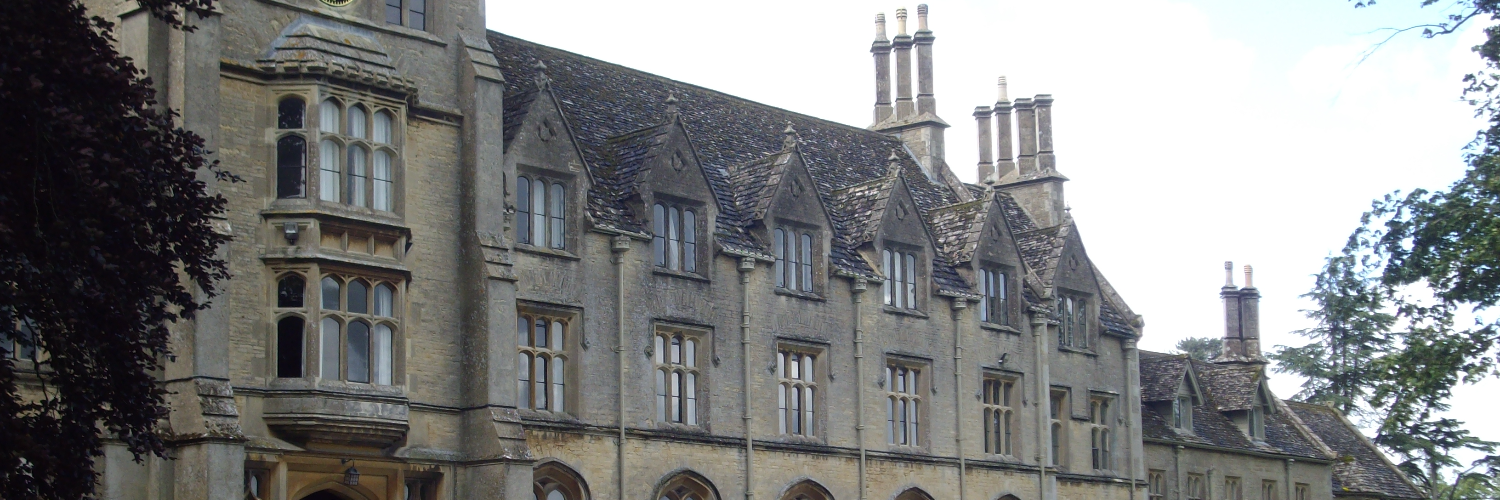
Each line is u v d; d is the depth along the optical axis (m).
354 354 30.02
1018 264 45.31
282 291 29.50
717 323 37.38
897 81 50.88
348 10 31.36
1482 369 30.88
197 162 22.22
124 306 20.88
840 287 40.34
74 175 20.27
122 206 20.67
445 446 31.58
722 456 36.94
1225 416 57.41
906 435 41.56
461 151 32.59
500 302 32.00
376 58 30.77
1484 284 30.36
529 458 31.53
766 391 38.22
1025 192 53.06
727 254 37.69
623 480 34.78
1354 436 66.12
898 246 42.16
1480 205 30.27
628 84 42.06
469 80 32.62
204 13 23.83
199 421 27.42
